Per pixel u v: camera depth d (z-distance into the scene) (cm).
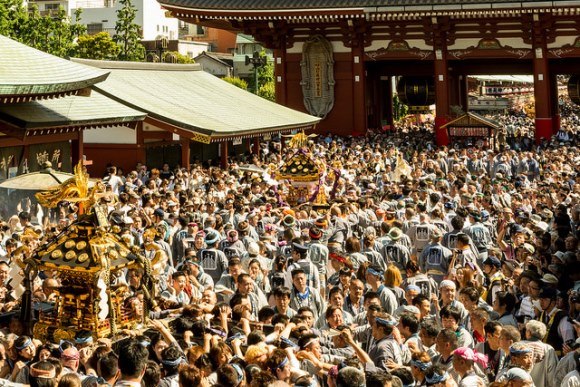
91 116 4881
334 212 3002
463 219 2761
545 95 8738
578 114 14512
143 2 16600
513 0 8288
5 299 1919
